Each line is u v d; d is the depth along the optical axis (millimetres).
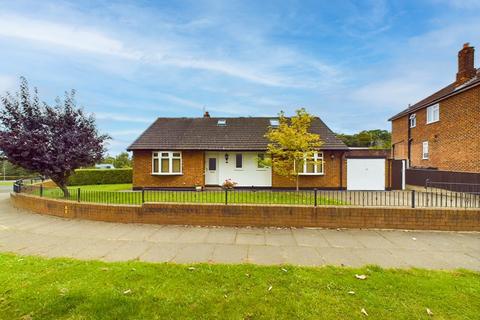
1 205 11750
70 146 10727
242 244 5973
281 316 3096
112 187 18781
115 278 4035
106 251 5508
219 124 18891
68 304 3307
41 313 3154
